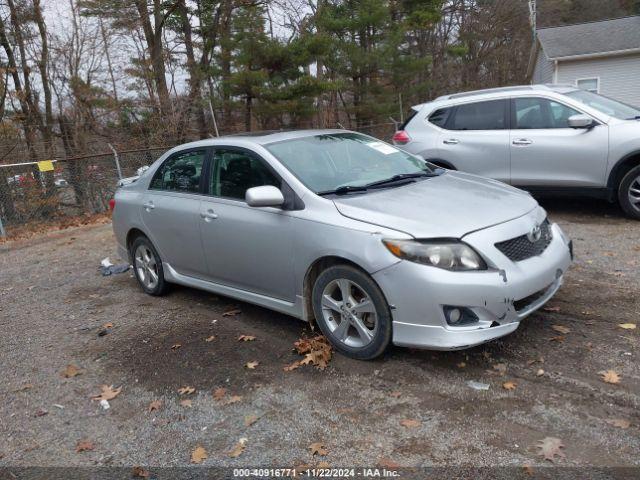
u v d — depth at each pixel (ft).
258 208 14.51
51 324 17.97
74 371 14.17
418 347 11.78
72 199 43.34
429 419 10.59
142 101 64.13
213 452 10.36
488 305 11.39
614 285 16.22
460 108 26.30
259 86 62.95
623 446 9.29
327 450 10.03
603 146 22.62
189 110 66.39
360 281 12.34
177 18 75.97
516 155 24.49
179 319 16.99
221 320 16.53
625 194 22.76
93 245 30.09
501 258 11.70
